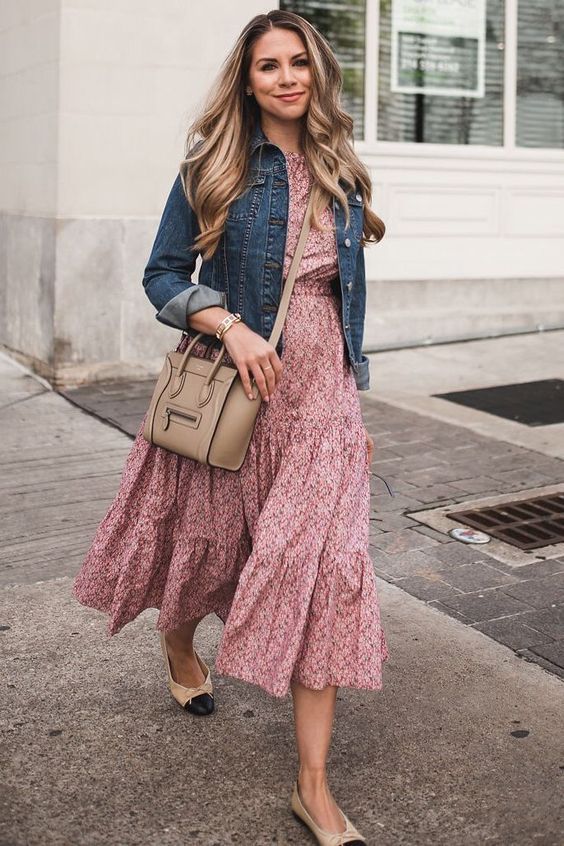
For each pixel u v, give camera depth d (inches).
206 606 111.3
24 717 119.8
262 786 107.3
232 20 289.6
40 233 288.8
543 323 351.3
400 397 269.6
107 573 112.4
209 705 120.7
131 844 98.0
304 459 100.5
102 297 285.9
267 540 98.5
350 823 98.2
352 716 120.6
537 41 349.7
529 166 346.9
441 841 98.7
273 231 101.4
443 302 338.6
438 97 337.1
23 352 305.1
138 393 277.7
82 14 273.7
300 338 101.7
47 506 190.4
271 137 104.4
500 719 120.2
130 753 113.0
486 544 173.5
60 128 276.2
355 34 323.3
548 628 143.4
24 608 148.3
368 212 108.3
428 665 132.5
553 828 100.7
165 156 287.3
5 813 102.2
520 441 231.6
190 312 101.2
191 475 107.6
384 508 190.2
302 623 96.3
